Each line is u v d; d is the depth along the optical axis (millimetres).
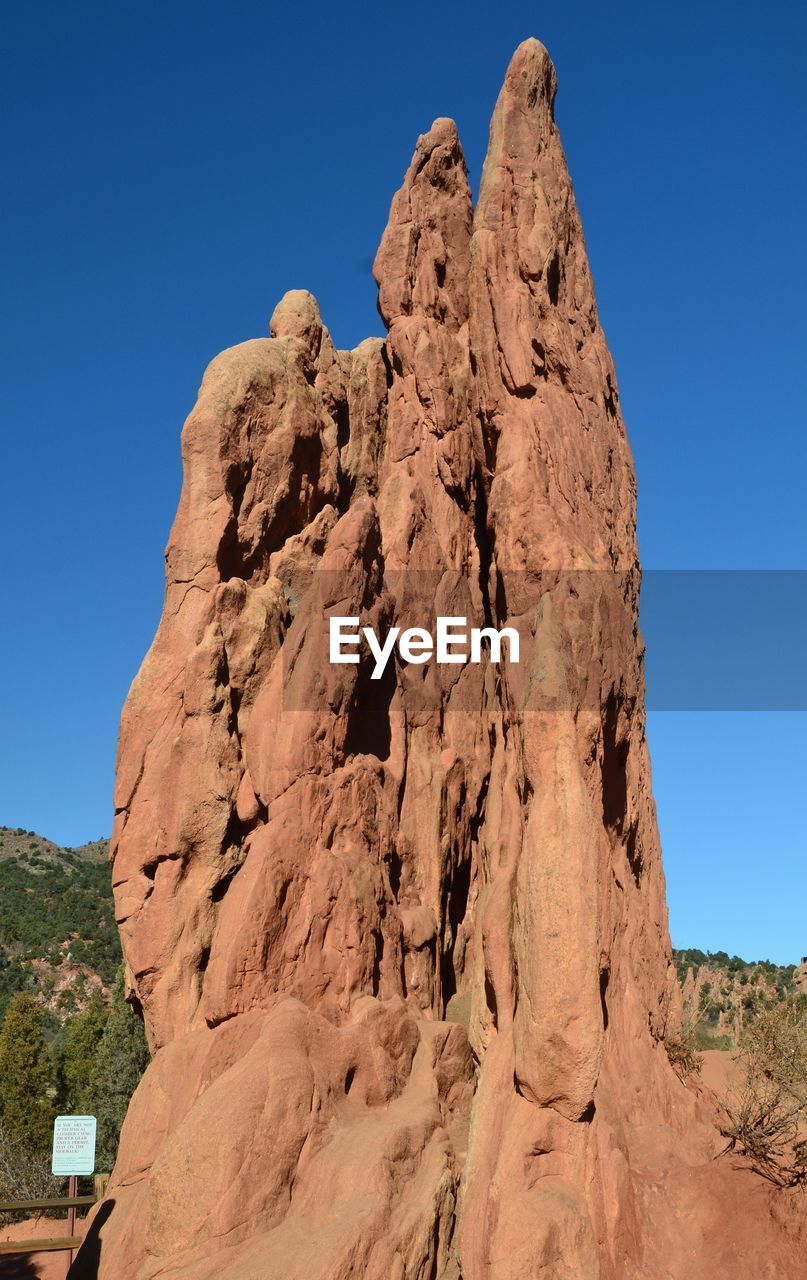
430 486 26750
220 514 21656
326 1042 18688
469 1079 21688
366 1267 15453
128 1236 17031
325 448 24625
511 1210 15664
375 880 21312
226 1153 16312
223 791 20469
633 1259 16344
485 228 23297
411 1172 17703
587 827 17453
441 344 27266
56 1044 61750
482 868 24500
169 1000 19734
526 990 17000
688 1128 19234
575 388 22297
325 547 24031
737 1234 16844
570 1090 16453
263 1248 15766
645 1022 20047
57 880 142875
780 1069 19719
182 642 21094
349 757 22375
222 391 22266
